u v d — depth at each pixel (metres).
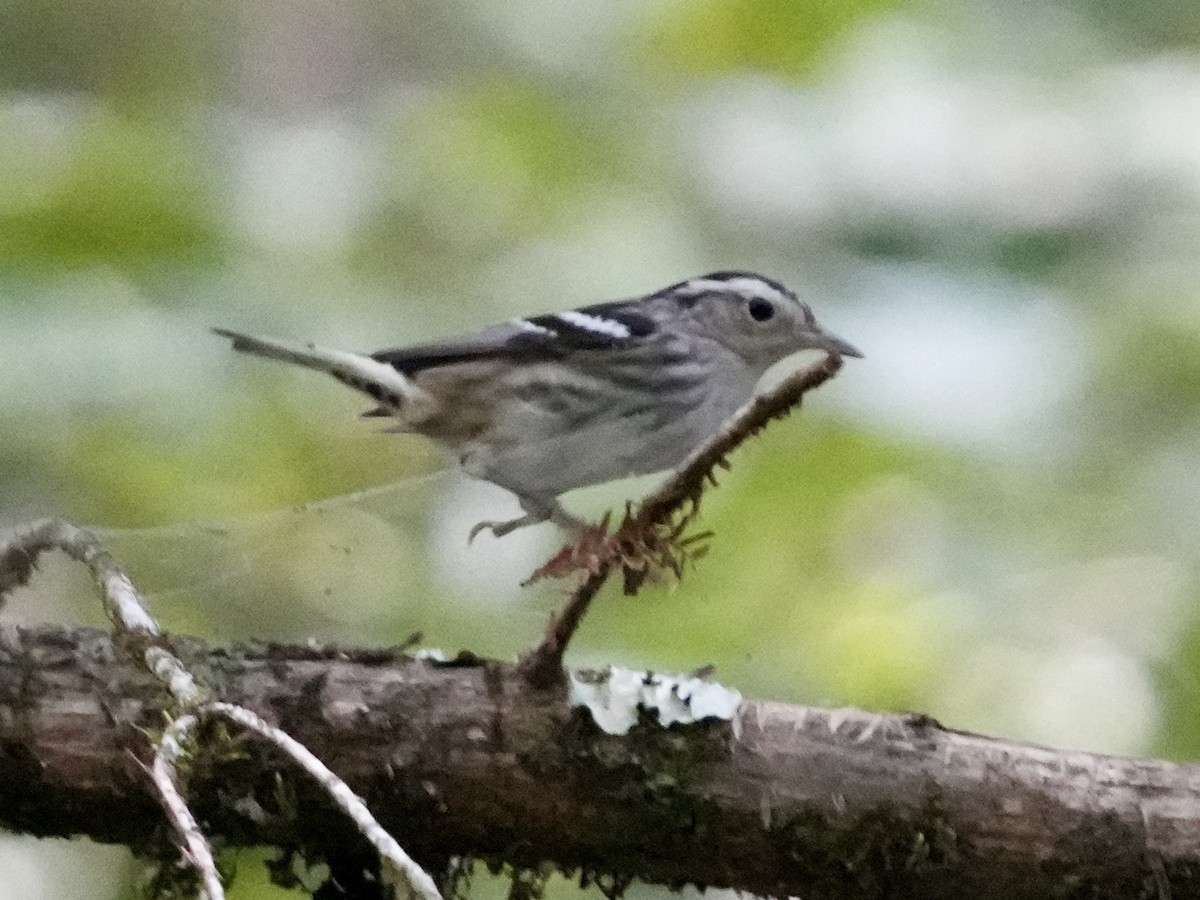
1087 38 13.17
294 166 12.90
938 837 6.30
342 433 11.59
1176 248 11.76
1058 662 11.27
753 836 6.37
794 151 12.89
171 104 14.29
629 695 6.40
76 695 6.26
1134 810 6.26
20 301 10.23
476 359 9.16
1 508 10.81
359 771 6.33
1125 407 10.97
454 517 11.88
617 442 9.39
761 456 11.05
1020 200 12.18
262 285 11.38
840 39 13.27
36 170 11.02
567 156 13.95
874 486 11.09
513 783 6.35
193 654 6.45
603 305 9.82
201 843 4.72
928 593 11.02
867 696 10.77
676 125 13.96
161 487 10.95
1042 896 6.31
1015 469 10.76
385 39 17.81
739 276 10.16
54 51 15.60
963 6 13.34
